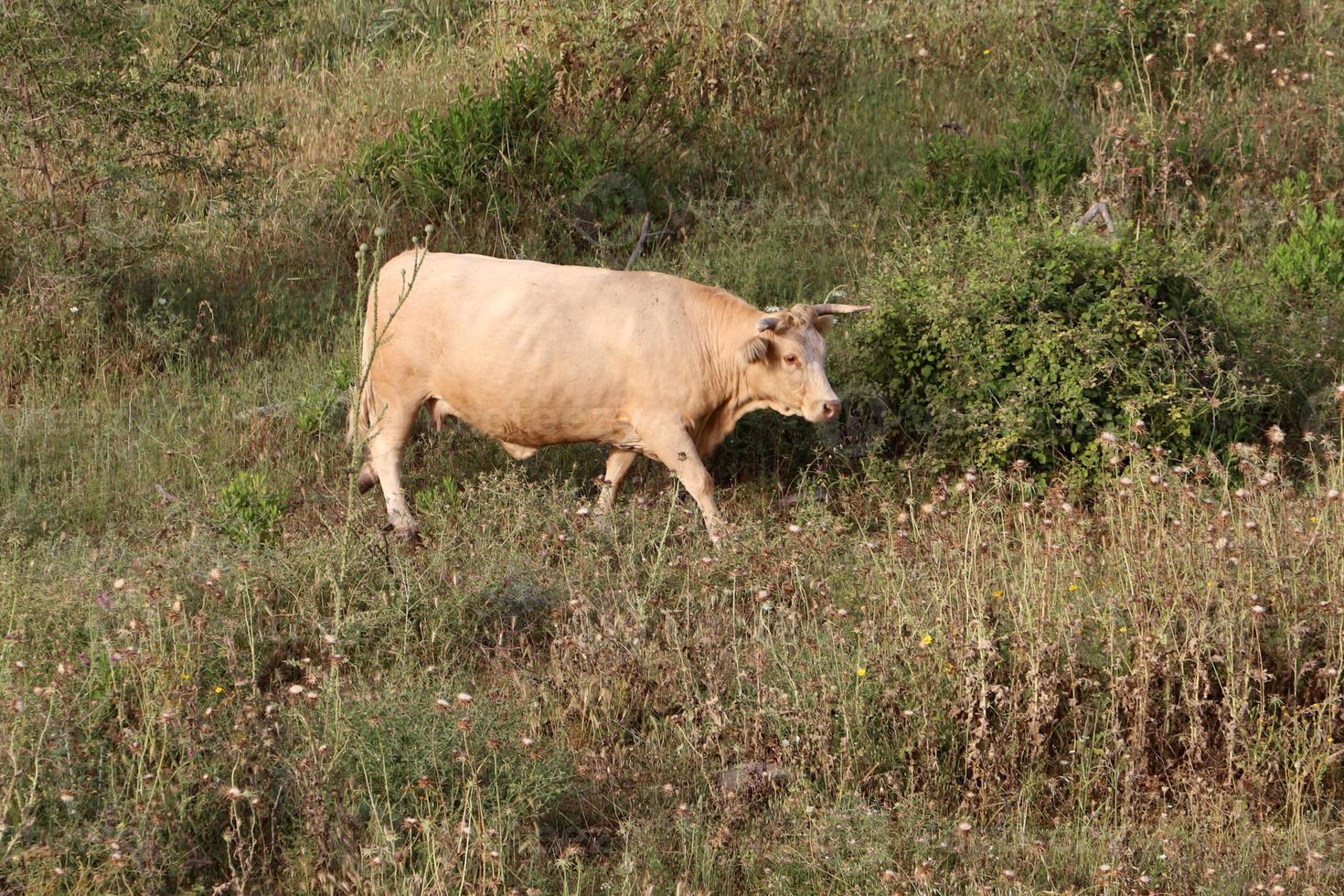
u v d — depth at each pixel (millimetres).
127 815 16344
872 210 44312
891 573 23344
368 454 29344
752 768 19641
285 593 23453
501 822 17391
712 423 29359
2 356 35500
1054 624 21734
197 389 35438
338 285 40656
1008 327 30719
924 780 19906
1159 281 31422
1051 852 18188
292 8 56719
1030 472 30281
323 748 17328
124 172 36344
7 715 17328
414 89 51656
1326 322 35594
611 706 21359
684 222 43812
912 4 57938
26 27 34688
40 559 24188
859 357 32406
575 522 26625
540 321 27484
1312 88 48719
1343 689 21016
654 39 49344
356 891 16156
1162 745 20641
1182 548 23281
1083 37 50812
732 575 24047
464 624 23453
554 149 43625
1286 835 18594
